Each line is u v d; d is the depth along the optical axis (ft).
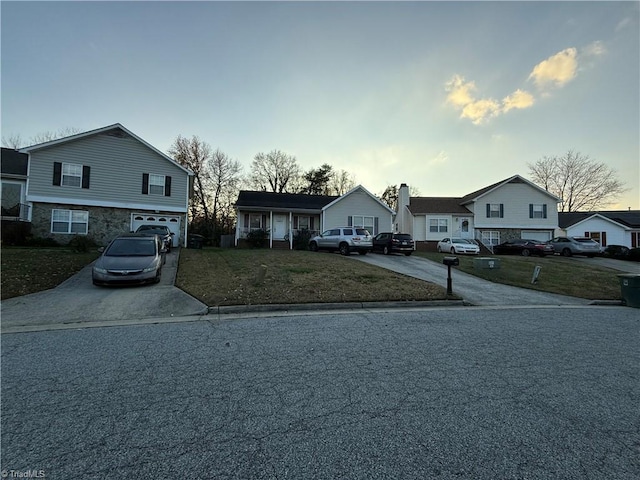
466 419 9.08
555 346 15.97
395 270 45.14
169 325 19.01
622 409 9.84
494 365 13.20
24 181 59.72
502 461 7.35
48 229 58.59
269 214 85.97
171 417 8.93
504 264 54.95
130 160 65.00
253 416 9.05
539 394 10.71
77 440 7.86
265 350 14.60
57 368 12.28
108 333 17.20
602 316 23.94
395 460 7.32
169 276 34.53
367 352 14.48
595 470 7.11
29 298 24.67
